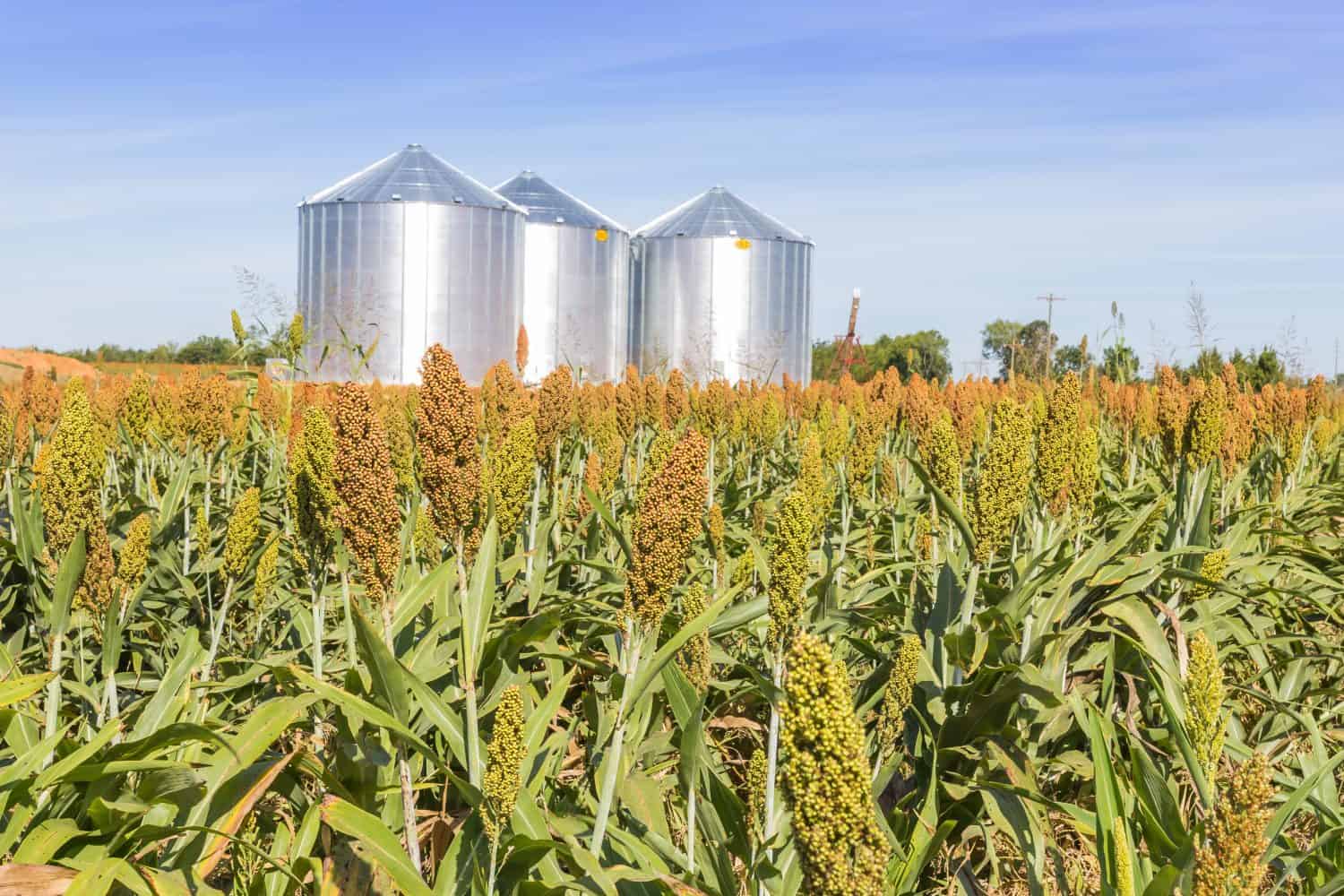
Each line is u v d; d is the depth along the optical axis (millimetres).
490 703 4262
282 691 4926
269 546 5020
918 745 4891
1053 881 4520
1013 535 5848
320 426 4156
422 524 5176
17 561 6207
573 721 5215
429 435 3516
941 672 5102
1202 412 6195
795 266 62094
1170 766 4953
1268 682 5984
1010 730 4805
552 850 3596
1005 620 4730
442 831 4348
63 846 3461
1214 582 4914
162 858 3611
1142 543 6520
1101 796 3559
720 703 5672
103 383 11938
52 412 10516
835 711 2207
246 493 4785
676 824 4562
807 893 2324
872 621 5574
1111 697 5359
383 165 55719
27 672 5680
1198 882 2758
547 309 57688
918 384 10695
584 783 4605
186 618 7066
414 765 4457
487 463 5695
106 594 4020
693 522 3436
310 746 4621
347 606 4203
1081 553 5969
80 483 3852
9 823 3430
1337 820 3902
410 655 4312
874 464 9320
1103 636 5625
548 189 60625
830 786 2209
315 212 53062
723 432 11227
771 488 10516
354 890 3723
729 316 60531
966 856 4730
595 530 6859
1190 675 3227
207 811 3652
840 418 7965
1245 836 2664
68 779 3359
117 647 4117
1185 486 6410
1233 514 7453
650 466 6316
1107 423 15125
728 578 5754
